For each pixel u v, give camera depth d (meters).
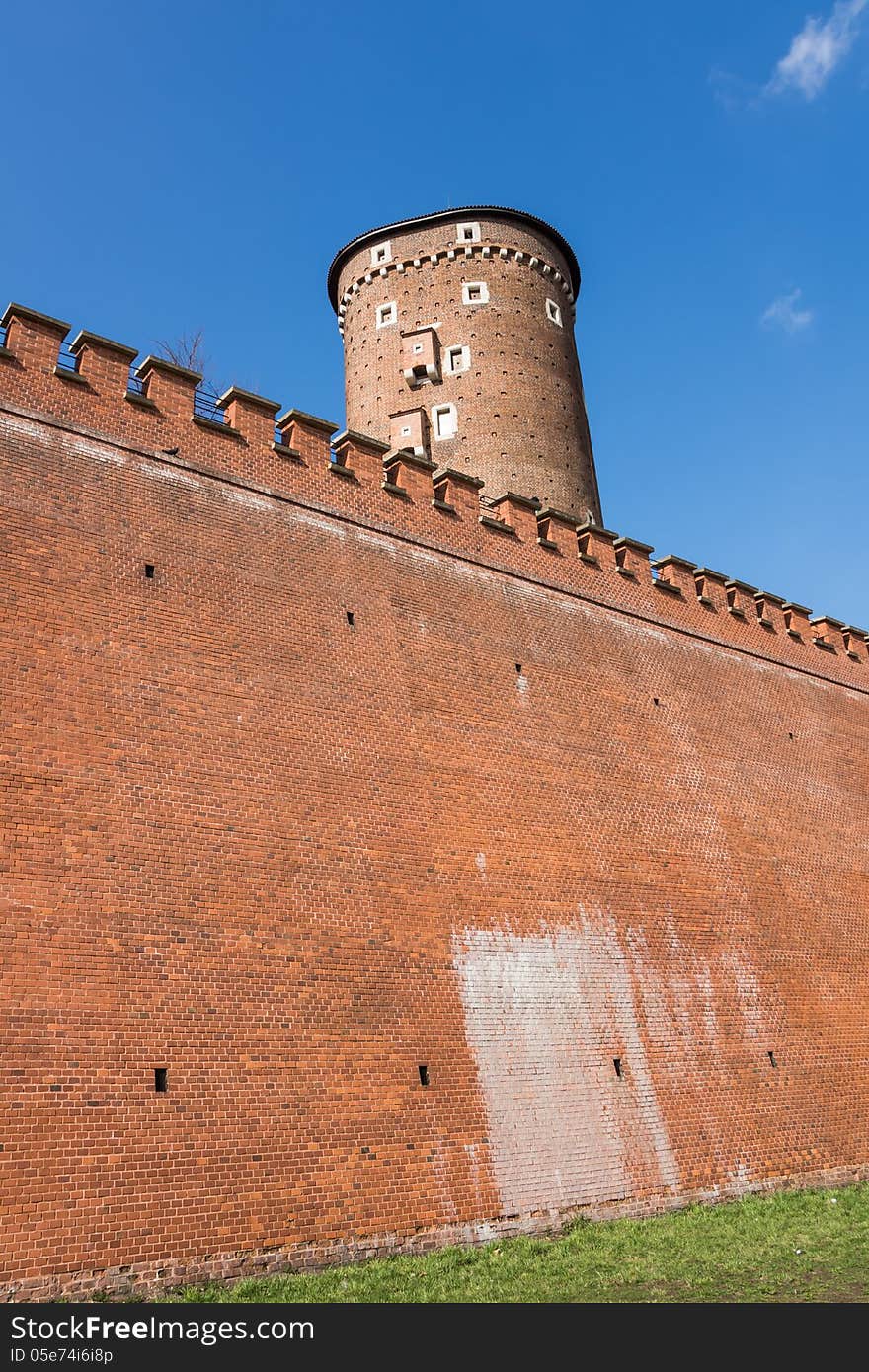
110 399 18.22
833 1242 15.62
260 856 16.25
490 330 34.78
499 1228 16.06
